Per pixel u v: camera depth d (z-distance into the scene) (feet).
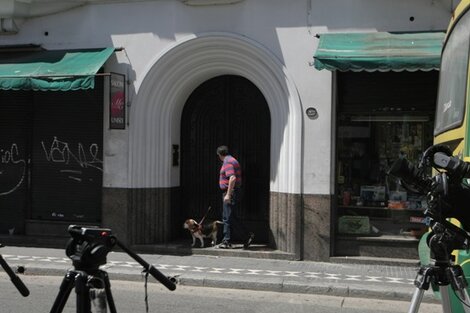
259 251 30.78
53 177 34.63
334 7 29.68
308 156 29.94
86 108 33.78
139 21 32.42
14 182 35.32
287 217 30.55
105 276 9.94
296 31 30.14
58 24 33.81
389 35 28.50
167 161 33.78
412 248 29.32
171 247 31.89
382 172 30.37
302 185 30.07
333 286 24.44
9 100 35.19
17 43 34.60
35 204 35.01
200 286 25.76
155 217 33.22
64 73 30.30
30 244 34.17
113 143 32.78
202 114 34.91
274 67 30.32
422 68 25.93
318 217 29.78
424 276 9.97
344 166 30.73
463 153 12.77
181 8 31.81
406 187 10.69
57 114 34.40
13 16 33.81
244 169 33.99
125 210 32.55
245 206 33.91
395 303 23.16
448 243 10.07
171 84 33.06
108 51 32.24
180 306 22.26
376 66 26.27
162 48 32.09
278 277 26.12
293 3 30.17
